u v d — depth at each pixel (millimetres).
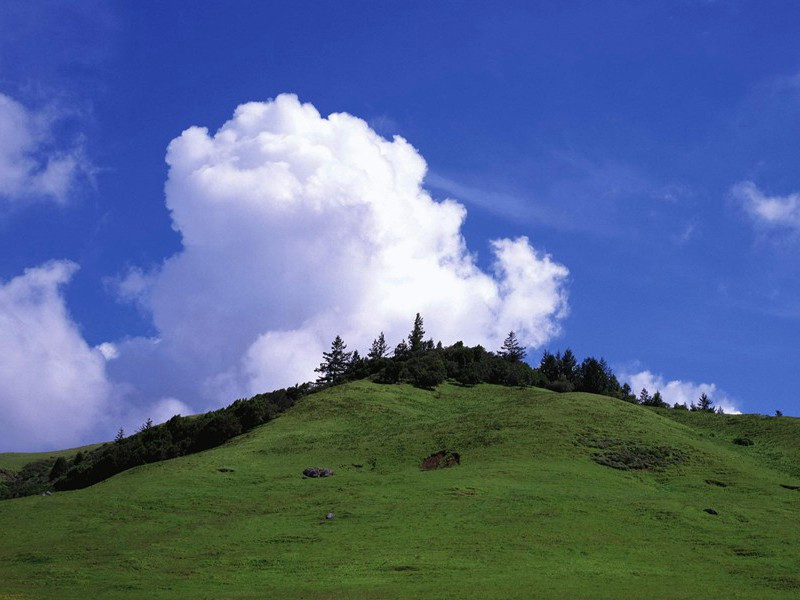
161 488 59219
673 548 42812
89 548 42781
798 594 33531
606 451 69938
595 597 32062
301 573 37688
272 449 76625
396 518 48438
